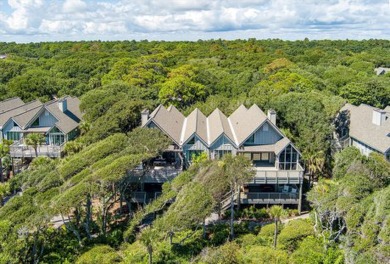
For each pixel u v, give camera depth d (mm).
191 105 69875
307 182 43781
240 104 60750
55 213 31172
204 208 32500
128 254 31984
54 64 115000
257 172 40375
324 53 145375
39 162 44406
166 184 38844
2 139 53219
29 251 30688
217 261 28438
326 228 32969
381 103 68375
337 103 56031
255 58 126250
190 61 120312
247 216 39500
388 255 25250
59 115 56750
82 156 39344
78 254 32281
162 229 32000
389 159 45312
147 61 101875
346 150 40719
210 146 43562
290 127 51438
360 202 30719
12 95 78500
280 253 29797
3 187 40312
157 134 41250
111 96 59375
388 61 125125
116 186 38062
